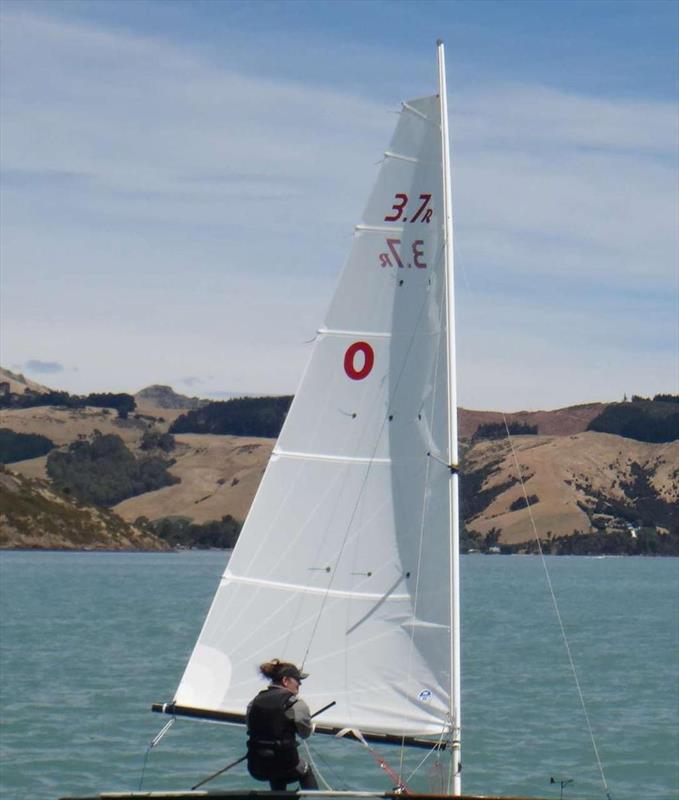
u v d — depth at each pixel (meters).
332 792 16.05
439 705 17.94
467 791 30.38
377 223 18.91
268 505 18.77
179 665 54.97
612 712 42.03
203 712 18.28
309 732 16.48
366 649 18.27
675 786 31.11
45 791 29.67
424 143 18.83
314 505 18.69
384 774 30.70
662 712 42.03
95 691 45.81
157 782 30.73
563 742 36.34
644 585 168.38
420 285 18.80
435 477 18.42
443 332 18.61
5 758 33.12
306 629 18.45
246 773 31.80
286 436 18.86
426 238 18.81
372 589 18.39
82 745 34.97
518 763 33.47
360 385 18.80
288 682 16.67
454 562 18.14
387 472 18.58
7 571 182.38
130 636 70.75
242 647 18.50
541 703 43.94
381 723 18.08
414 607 18.23
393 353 18.77
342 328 18.91
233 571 18.67
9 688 46.34
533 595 134.12
